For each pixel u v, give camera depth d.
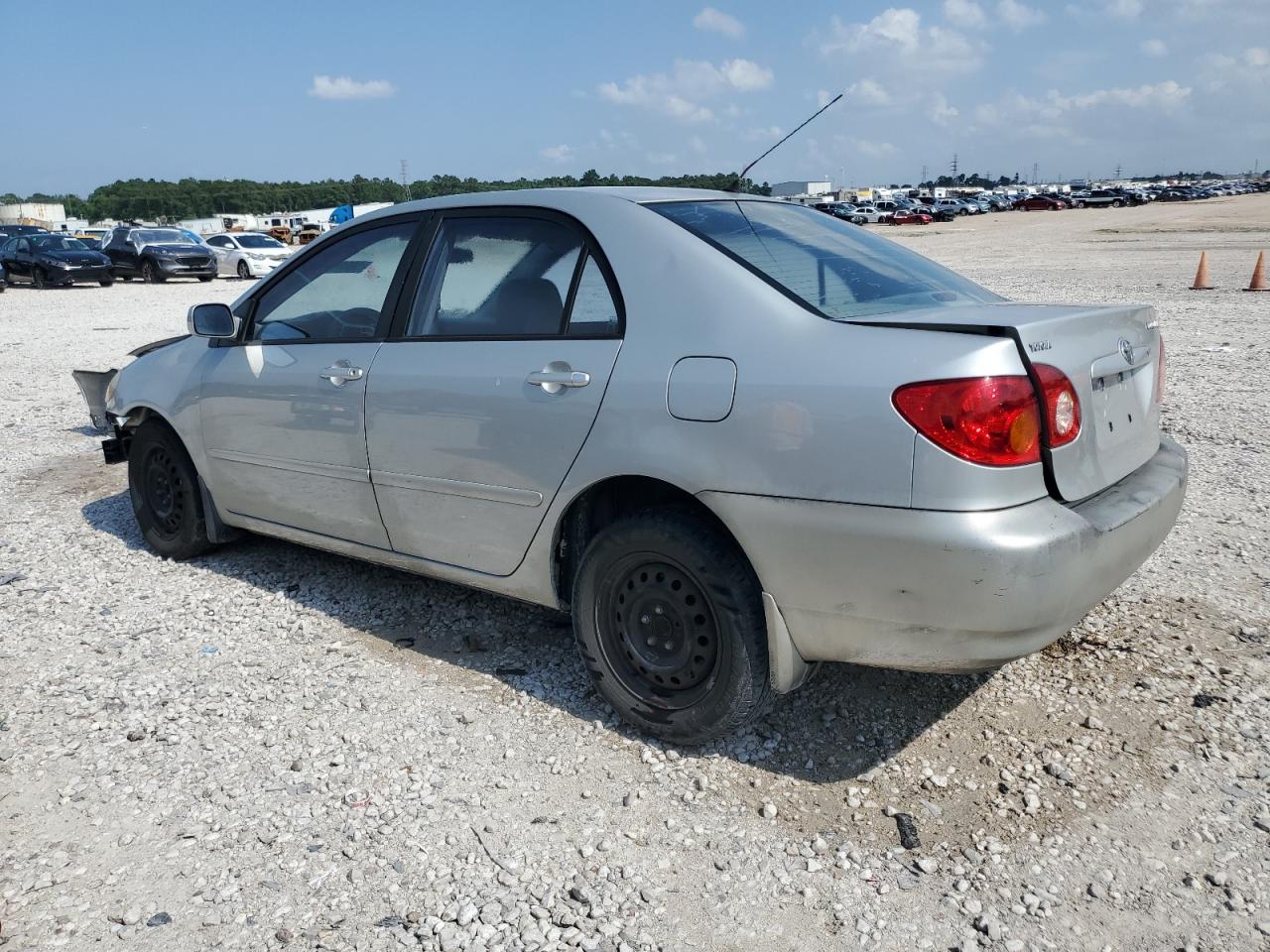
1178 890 2.53
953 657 2.71
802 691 3.56
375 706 3.54
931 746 3.19
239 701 3.60
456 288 3.74
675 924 2.46
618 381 3.11
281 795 3.01
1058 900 2.50
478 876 2.64
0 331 16.67
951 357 2.58
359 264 4.13
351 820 2.89
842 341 2.77
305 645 4.07
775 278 3.04
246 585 4.74
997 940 2.38
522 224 3.61
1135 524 2.86
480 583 3.73
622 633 3.27
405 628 4.20
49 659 3.98
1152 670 3.60
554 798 2.98
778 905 2.51
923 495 2.57
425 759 3.20
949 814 2.85
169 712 3.52
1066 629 2.78
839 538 2.70
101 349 14.09
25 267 27.92
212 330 4.42
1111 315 3.04
